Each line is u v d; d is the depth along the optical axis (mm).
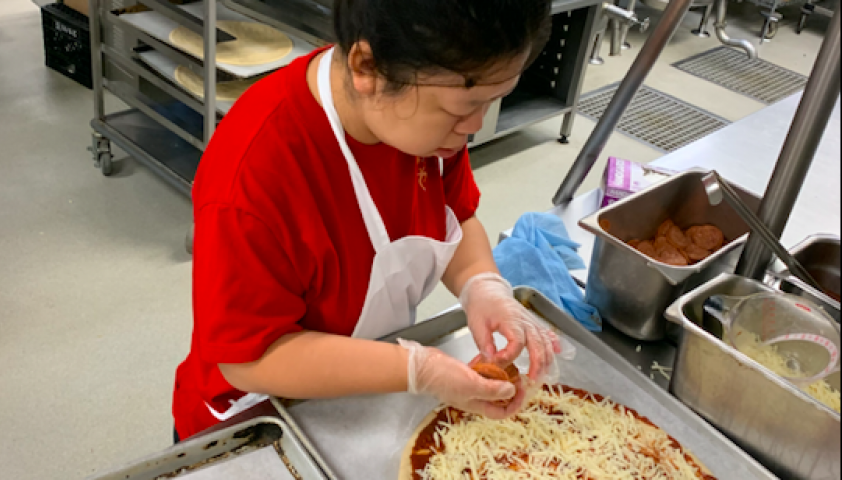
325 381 816
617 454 884
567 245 1316
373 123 703
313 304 875
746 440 881
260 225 727
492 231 2611
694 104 3641
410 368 837
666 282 1023
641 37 4410
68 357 1945
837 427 765
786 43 4566
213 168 755
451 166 1024
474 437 889
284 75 786
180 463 776
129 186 2666
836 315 957
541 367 922
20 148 2789
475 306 988
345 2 626
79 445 1724
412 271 943
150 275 2270
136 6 2436
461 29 558
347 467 817
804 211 1453
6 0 4098
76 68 3271
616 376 996
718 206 1257
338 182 801
